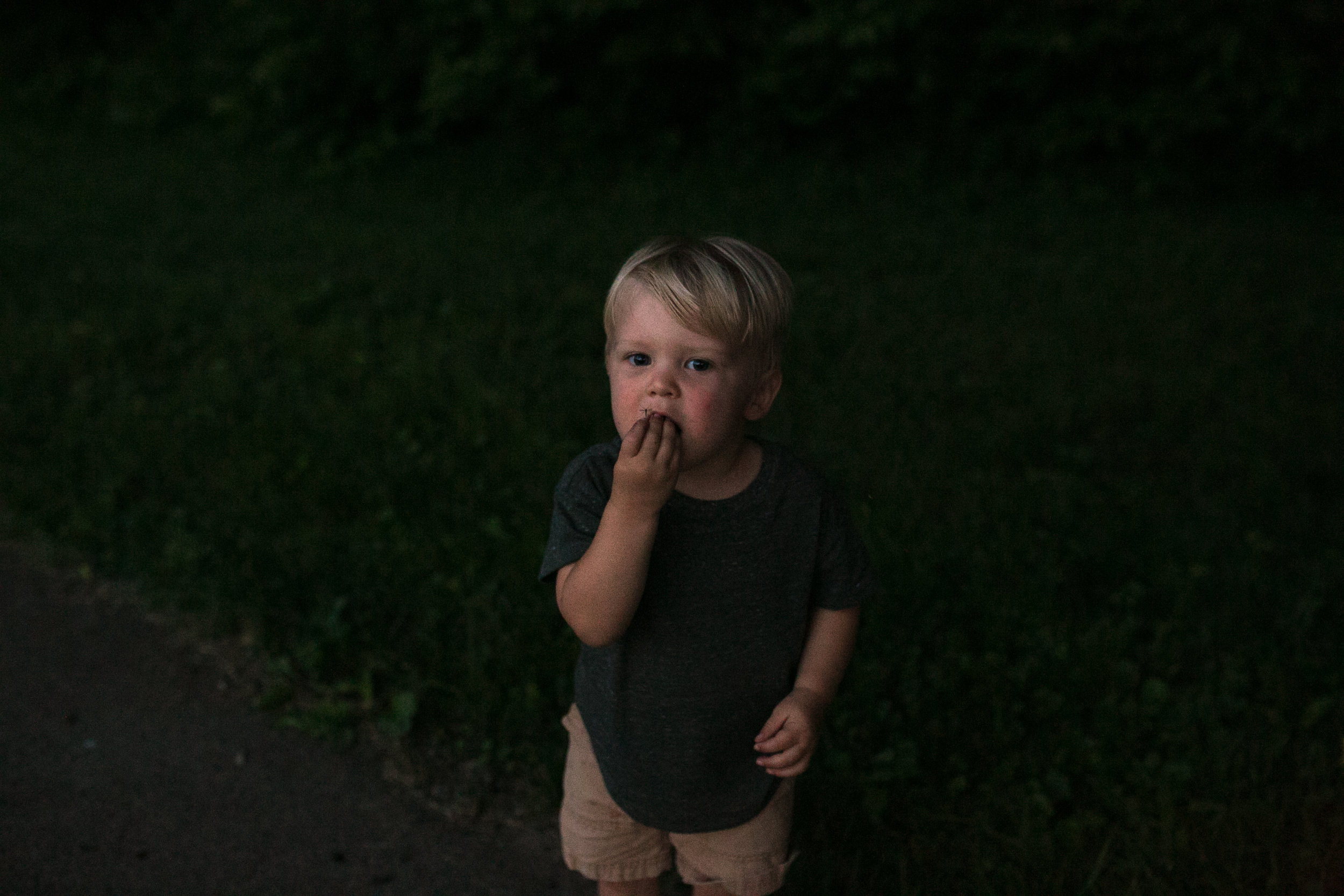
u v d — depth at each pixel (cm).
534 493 375
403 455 402
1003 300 601
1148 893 237
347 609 325
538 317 561
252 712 300
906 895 234
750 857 186
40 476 396
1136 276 638
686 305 148
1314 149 810
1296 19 786
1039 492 386
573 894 244
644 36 852
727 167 852
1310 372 502
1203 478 405
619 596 151
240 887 244
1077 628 312
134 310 560
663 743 173
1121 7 767
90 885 243
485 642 302
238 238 721
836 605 175
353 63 930
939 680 290
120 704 303
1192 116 786
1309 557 351
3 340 517
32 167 931
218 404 450
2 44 1195
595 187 838
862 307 578
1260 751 267
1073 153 821
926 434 438
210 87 1095
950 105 847
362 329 532
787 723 170
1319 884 232
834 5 812
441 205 809
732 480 163
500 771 277
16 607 344
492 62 852
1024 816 249
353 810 267
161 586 347
